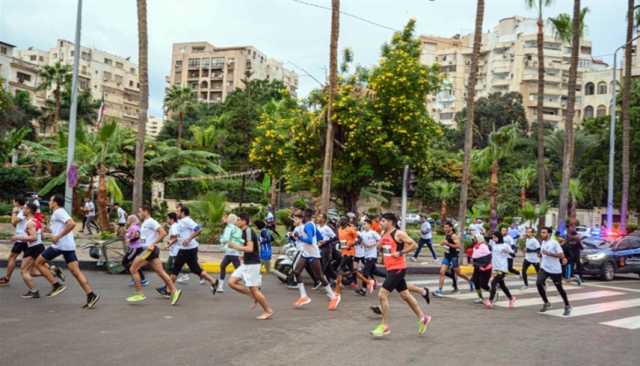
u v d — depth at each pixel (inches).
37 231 408.5
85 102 2453.2
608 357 299.9
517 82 3639.3
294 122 1017.5
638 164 1652.3
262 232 571.5
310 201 1749.5
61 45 3954.2
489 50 3914.9
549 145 1807.3
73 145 735.7
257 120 2159.2
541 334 357.7
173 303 403.2
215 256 729.0
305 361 265.3
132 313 364.5
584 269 733.3
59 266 577.3
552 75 3565.5
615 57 1158.3
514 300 481.7
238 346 288.2
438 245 1093.1
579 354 304.7
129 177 1315.2
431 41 4394.7
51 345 274.5
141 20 682.8
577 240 672.4
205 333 315.0
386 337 327.9
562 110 3570.4
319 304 442.6
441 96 4099.4
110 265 560.7
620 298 545.0
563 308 474.6
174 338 299.4
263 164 1060.5
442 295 528.4
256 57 4719.5
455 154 2298.2
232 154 2102.6
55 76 2231.8
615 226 1694.1
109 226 905.5
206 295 456.1
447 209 2193.7
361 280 511.8
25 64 2896.2
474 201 2142.0
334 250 560.4
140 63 684.1
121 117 4306.1
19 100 2277.3
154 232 413.4
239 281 373.7
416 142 951.0
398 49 982.4
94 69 4082.2
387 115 956.6
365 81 995.9
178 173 1342.3
